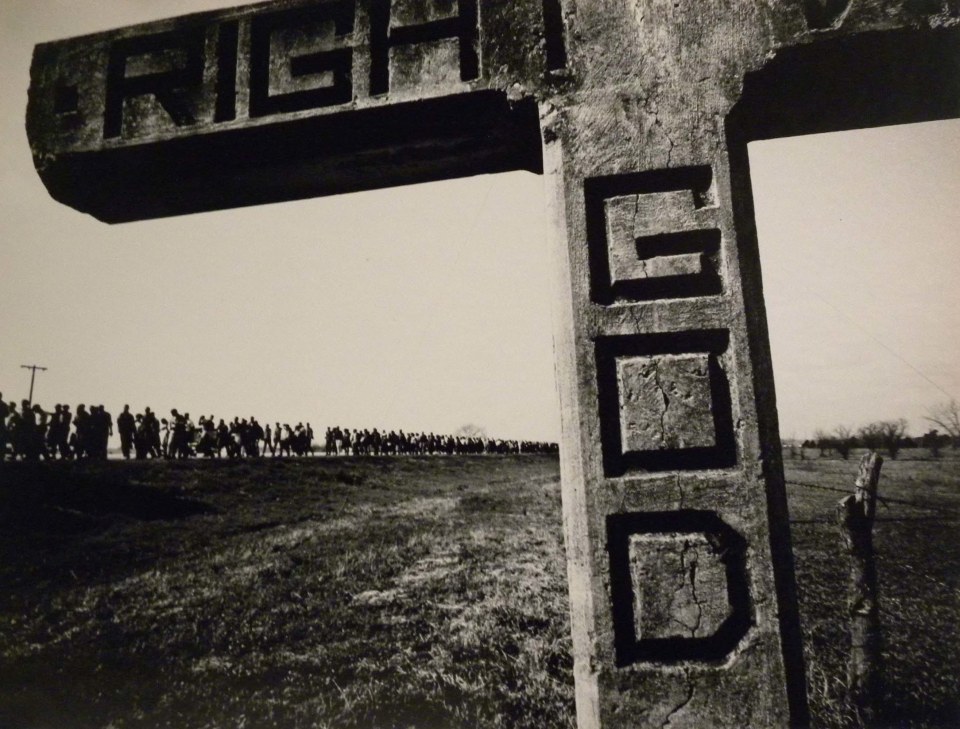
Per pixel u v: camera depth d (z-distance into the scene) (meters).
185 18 2.27
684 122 1.89
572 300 1.85
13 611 7.23
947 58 1.86
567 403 1.82
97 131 2.22
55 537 9.52
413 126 2.13
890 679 4.40
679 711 1.58
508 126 2.12
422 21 2.08
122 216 2.67
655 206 1.86
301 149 2.23
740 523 1.67
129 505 11.09
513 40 2.01
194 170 2.33
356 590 7.53
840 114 2.12
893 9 1.81
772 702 1.56
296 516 11.70
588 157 1.91
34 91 2.29
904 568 6.38
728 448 1.73
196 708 5.11
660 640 1.63
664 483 1.71
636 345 1.83
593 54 1.98
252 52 2.20
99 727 5.00
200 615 6.97
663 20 1.97
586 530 1.72
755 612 1.62
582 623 1.68
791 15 1.89
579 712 1.65
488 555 8.85
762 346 1.80
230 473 13.91
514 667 5.38
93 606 7.34
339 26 2.18
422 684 5.16
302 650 6.00
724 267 1.81
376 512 12.20
